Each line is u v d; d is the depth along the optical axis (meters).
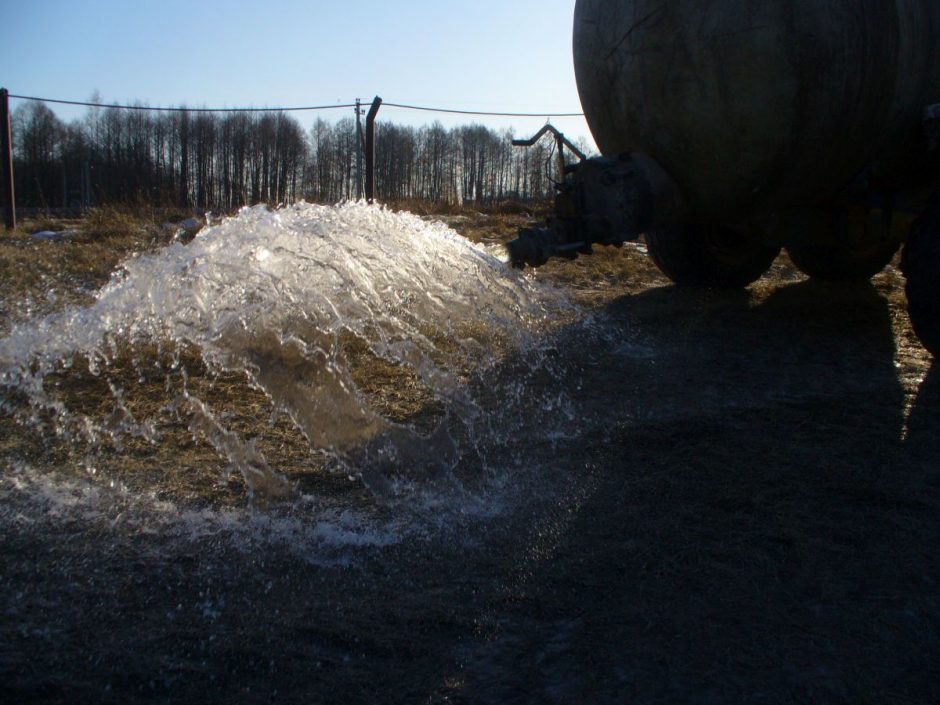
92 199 43.44
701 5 5.25
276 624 2.90
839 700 2.55
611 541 3.51
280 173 43.06
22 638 2.78
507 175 44.00
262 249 6.01
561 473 4.18
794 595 3.12
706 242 7.75
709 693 2.58
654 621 2.94
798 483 4.06
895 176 6.08
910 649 2.81
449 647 2.80
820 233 6.31
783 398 5.33
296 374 5.46
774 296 8.14
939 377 5.76
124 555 3.34
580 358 6.15
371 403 5.08
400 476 4.12
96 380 5.33
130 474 4.07
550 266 10.13
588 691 2.59
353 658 2.73
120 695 2.53
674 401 5.26
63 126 46.50
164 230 12.77
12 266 9.31
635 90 5.60
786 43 5.12
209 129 43.12
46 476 4.03
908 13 5.38
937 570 3.29
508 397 5.30
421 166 44.03
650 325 7.09
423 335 6.36
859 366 6.02
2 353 5.86
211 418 4.76
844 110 5.34
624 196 5.50
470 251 7.01
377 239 6.56
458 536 3.55
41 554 3.33
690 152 5.56
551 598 3.07
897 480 4.11
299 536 3.53
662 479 4.10
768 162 5.46
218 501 3.81
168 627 2.87
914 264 5.48
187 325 5.97
